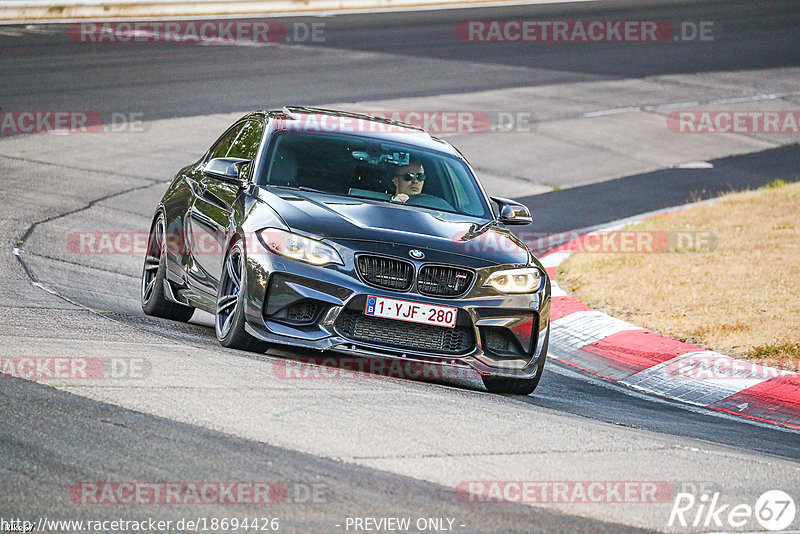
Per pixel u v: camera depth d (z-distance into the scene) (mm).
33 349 22297
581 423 22016
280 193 26125
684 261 45188
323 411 19516
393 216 25688
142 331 26344
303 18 121375
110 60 88625
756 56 108938
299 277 23656
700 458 19875
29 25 105812
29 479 14766
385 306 23703
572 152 71562
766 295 38656
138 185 54500
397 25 118500
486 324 24500
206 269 27250
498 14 128625
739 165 71875
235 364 22828
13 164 56188
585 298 40000
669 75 98000
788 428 26594
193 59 91438
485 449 18438
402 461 17109
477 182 29250
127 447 16375
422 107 79125
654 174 68312
